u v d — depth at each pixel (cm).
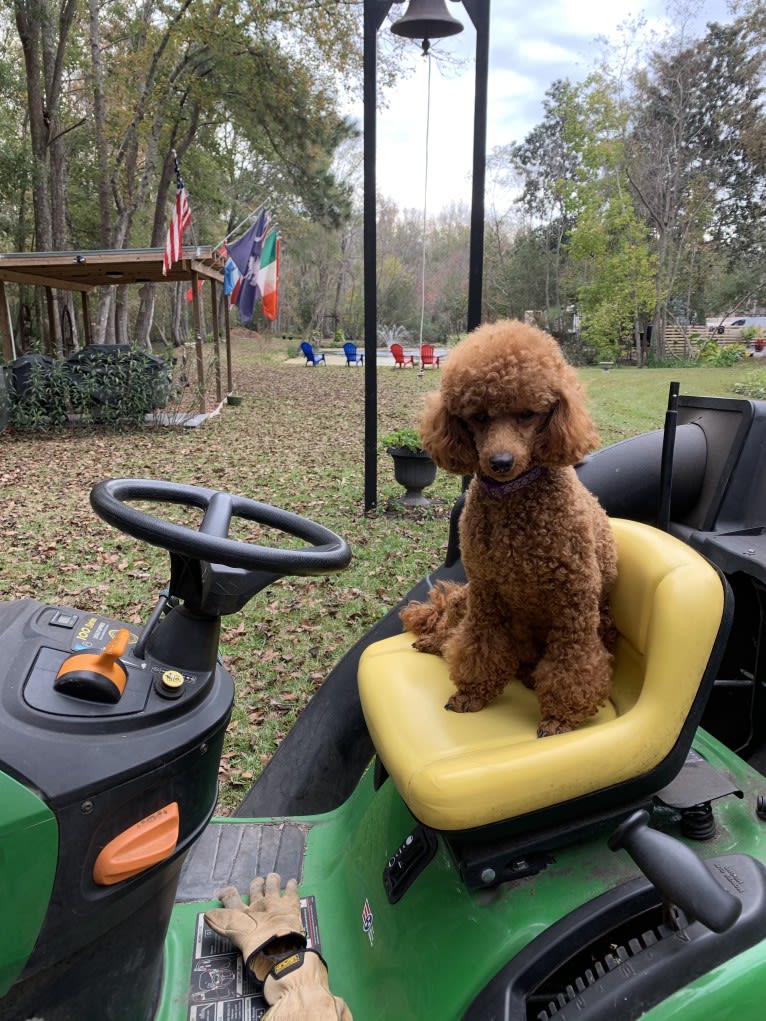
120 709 116
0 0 1777
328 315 4866
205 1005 149
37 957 109
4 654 117
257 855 196
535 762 133
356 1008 153
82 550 595
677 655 141
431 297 4416
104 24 2180
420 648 201
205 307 4431
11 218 2359
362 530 623
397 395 1684
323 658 410
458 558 243
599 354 934
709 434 207
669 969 120
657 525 202
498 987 125
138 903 123
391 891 159
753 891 127
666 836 119
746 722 191
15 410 1181
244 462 938
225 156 2644
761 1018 120
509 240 3231
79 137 2383
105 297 1895
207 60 1952
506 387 157
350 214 2672
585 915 129
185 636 129
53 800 104
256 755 324
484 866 134
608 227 1266
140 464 936
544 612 167
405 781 141
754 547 183
